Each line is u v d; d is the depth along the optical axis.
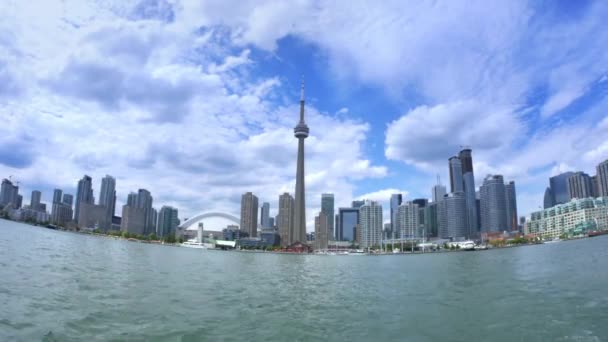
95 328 26.61
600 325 30.22
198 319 31.47
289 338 27.14
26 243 112.50
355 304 42.31
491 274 78.06
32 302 32.88
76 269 60.12
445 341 26.80
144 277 58.88
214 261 137.12
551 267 87.56
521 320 32.66
